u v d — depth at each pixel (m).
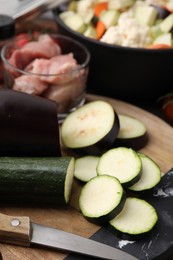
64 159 0.58
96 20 0.81
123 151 0.60
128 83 0.75
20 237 0.52
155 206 0.58
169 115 0.75
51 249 0.53
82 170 0.61
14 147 0.61
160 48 0.72
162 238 0.54
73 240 0.53
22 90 0.69
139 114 0.73
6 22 0.72
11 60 0.71
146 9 0.80
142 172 0.60
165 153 0.66
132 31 0.76
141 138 0.67
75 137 0.65
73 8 0.85
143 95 0.78
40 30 0.90
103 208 0.54
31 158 0.58
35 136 0.60
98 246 0.52
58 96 0.70
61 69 0.68
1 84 0.78
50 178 0.56
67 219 0.56
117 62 0.73
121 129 0.67
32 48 0.72
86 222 0.56
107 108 0.66
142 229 0.53
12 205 0.58
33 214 0.57
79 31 0.80
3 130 0.60
